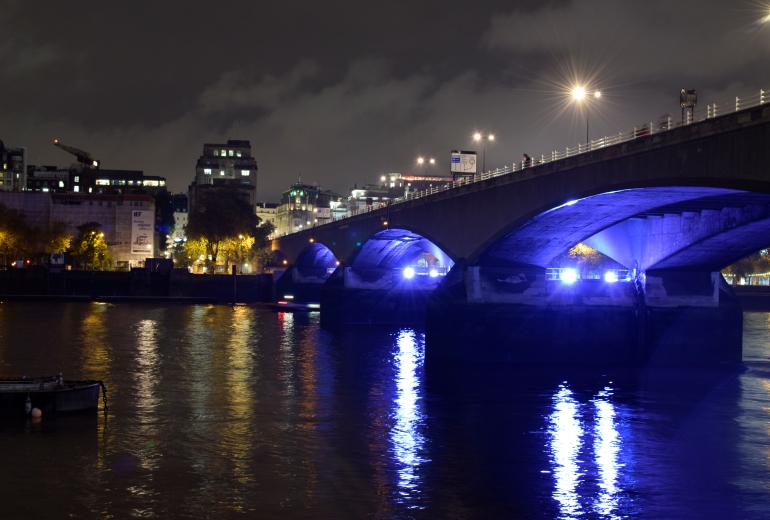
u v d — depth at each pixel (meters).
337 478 41.47
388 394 64.38
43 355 84.44
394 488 40.09
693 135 57.59
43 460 43.22
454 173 121.94
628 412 58.41
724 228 72.06
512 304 83.62
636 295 83.38
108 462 43.22
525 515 36.88
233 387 66.69
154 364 79.44
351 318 136.00
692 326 83.38
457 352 82.56
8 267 197.25
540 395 64.44
